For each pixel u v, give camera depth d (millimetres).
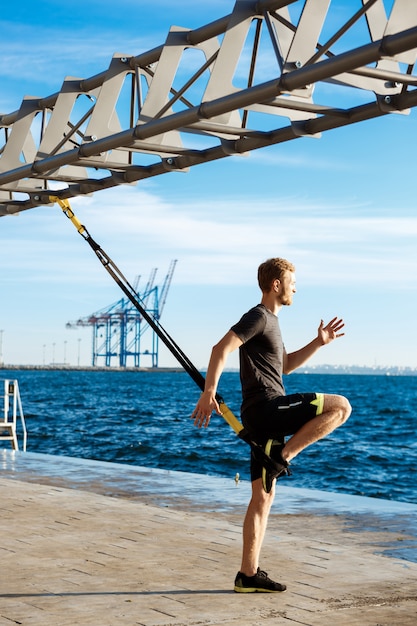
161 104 5758
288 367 4316
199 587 4199
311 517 6332
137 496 7410
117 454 23234
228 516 6398
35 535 5578
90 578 4391
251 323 3959
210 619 3615
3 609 3779
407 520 6211
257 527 4078
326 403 3943
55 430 31078
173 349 4250
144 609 3781
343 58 4094
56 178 6953
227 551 5086
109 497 7277
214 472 19688
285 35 5129
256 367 4031
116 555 4961
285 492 7637
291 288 4172
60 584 4258
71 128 7207
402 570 4586
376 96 4875
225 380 144625
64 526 5902
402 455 24297
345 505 6891
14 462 10000
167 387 93438
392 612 3736
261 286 4184
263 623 3557
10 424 13047
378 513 6504
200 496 7414
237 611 3744
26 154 7965
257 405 3998
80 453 23453
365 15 4668
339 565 4703
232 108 4789
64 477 8664
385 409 53625
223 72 5090
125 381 124750
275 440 4035
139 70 6328
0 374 191625
